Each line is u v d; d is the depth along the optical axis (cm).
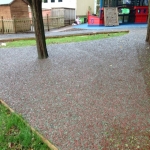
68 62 568
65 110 314
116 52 652
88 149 229
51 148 235
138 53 623
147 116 289
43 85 417
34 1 567
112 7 1438
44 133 260
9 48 808
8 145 243
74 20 1758
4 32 1460
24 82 438
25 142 244
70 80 437
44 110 317
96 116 294
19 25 1436
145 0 1520
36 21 587
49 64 558
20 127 272
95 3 1784
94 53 655
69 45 805
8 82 441
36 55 671
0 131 269
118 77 441
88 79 438
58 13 1666
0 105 345
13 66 557
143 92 365
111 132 256
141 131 256
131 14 1522
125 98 345
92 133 256
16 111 317
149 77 432
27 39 1083
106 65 526
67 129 267
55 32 1312
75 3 1712
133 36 922
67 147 234
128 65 518
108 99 344
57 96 364
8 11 1440
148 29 766
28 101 350
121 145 233
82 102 338
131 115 293
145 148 226
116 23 1423
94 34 1118
